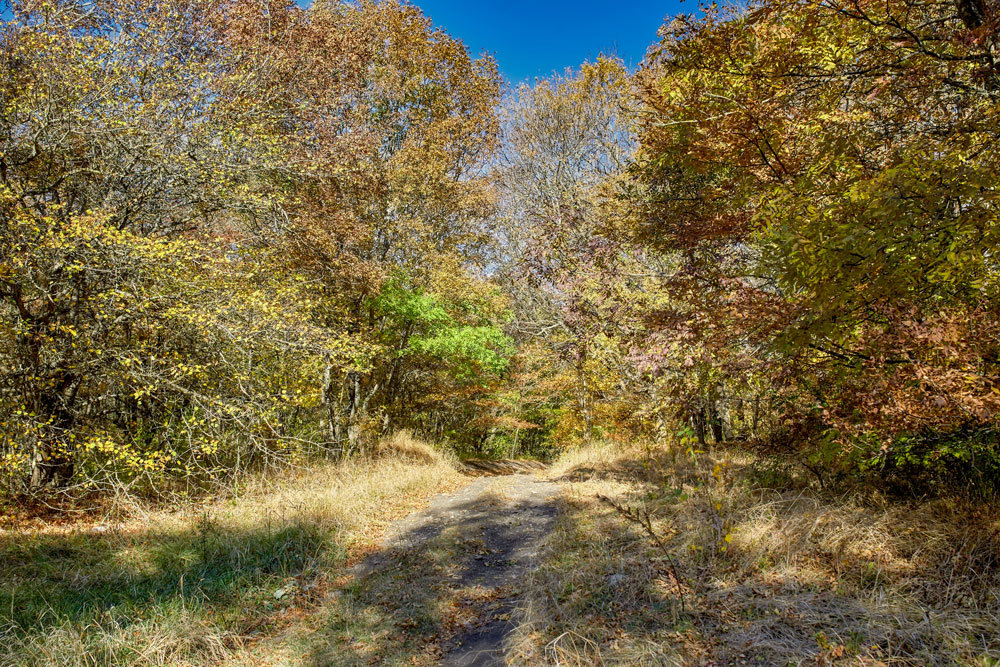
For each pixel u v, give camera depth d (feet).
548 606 15.48
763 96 15.60
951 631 11.02
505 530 25.66
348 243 41.11
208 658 13.92
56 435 27.35
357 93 48.34
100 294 25.55
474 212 57.06
